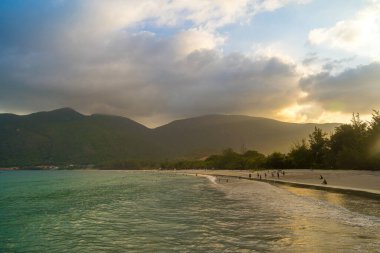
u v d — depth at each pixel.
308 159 113.12
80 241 17.77
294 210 25.59
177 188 59.19
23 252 16.17
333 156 101.88
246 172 118.31
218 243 15.95
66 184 84.44
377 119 82.88
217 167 187.12
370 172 70.75
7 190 65.19
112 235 18.84
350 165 89.31
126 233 19.19
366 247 14.45
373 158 79.31
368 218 21.56
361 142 87.38
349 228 18.42
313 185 46.72
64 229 21.53
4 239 19.06
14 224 24.44
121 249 15.74
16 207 36.19
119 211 29.17
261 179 70.69
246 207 28.45
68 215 28.27
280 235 17.09
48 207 35.38
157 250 15.23
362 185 44.19
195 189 55.12
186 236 17.66
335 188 40.56
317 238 16.22
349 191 37.81
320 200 31.92
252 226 19.66
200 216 24.38
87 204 36.53
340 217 22.03
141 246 16.03
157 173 182.25
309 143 115.25
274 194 39.75
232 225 20.22
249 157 170.88
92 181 98.44
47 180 111.94
